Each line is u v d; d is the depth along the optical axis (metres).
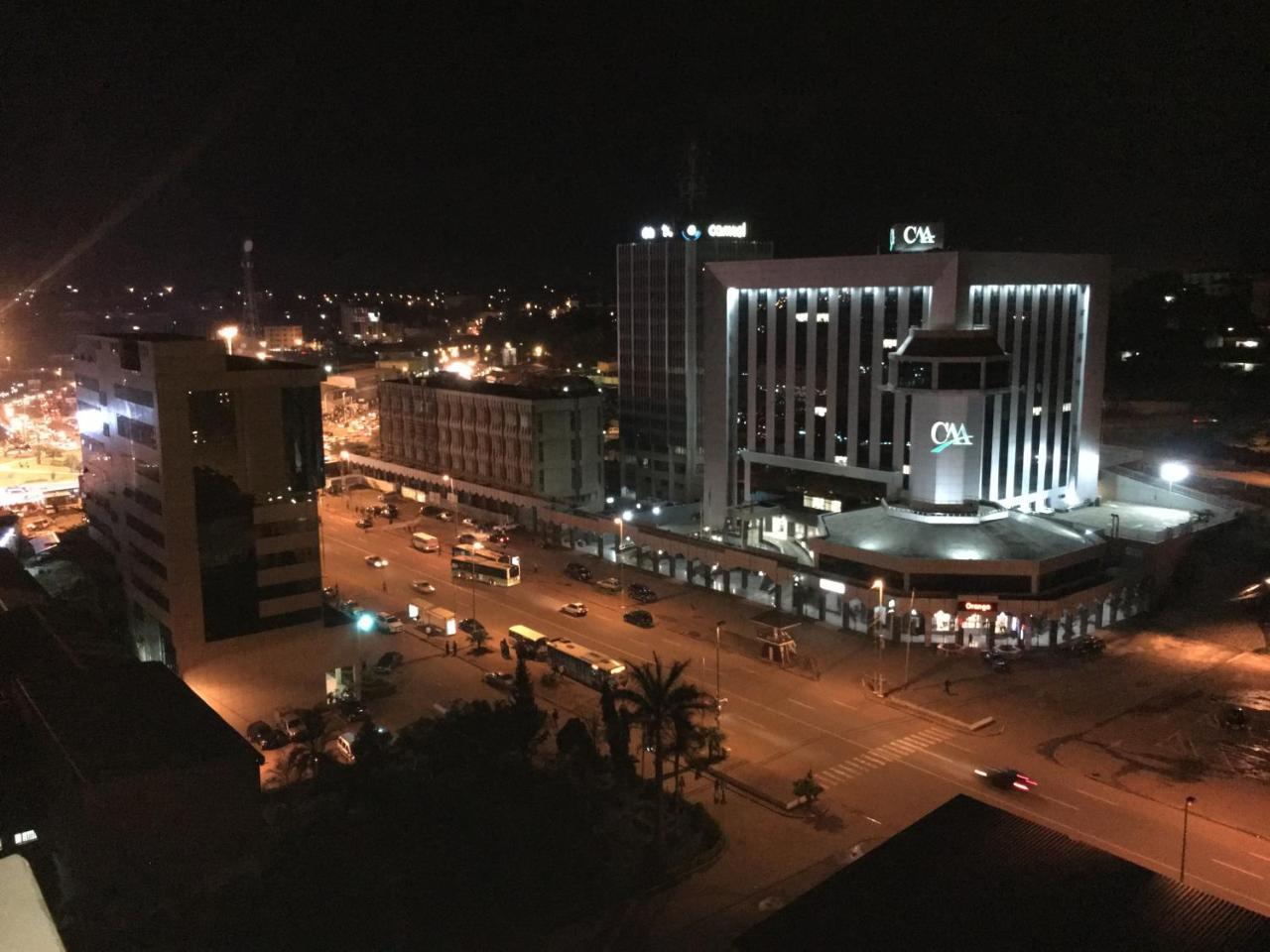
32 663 73.62
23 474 188.25
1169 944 32.50
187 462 77.38
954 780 66.19
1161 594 103.56
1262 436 159.75
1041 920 34.06
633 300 161.38
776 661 87.62
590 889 53.12
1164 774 66.38
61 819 57.19
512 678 84.31
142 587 86.44
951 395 101.06
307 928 48.41
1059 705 77.88
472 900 51.84
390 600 109.75
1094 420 134.12
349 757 69.75
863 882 37.22
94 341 95.25
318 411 82.31
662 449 160.38
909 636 92.06
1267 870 55.06
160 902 50.62
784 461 129.00
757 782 66.06
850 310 119.94
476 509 151.88
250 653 81.31
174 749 55.22
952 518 100.44
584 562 125.50
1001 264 115.00
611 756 64.88
